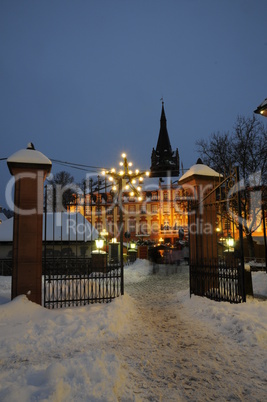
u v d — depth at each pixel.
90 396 3.05
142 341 5.34
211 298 8.61
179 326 6.32
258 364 4.25
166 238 65.06
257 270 15.70
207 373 4.00
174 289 11.62
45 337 5.31
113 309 6.98
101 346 5.03
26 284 7.49
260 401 3.30
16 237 7.60
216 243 9.66
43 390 2.99
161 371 4.05
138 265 21.03
